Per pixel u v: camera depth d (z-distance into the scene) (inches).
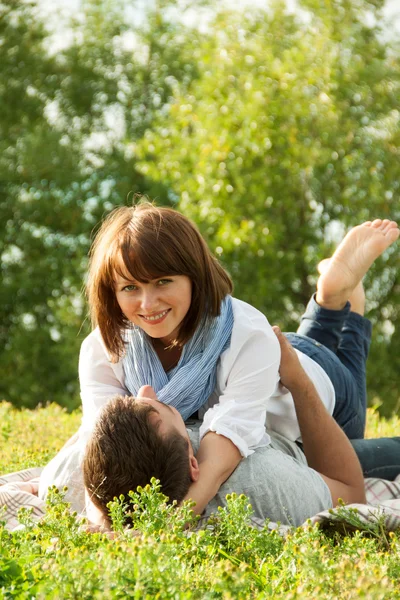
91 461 103.2
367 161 727.1
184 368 125.8
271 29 757.9
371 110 729.0
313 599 73.2
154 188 911.7
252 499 116.0
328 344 176.2
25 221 959.0
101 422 104.8
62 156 914.7
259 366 124.5
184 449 107.3
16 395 888.9
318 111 717.9
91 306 127.3
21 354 905.5
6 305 951.0
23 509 95.2
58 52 1022.4
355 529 105.4
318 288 176.6
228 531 93.7
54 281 948.0
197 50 806.5
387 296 779.4
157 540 84.5
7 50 978.1
